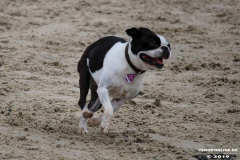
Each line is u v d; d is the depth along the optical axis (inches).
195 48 735.7
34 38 740.0
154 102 480.7
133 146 354.0
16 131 371.9
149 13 981.2
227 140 382.0
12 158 303.3
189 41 772.6
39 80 543.2
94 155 324.2
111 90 354.0
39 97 480.1
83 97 381.7
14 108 437.1
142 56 331.9
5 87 499.5
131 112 453.4
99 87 350.6
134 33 330.3
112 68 343.3
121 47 348.5
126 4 1047.0
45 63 613.0
